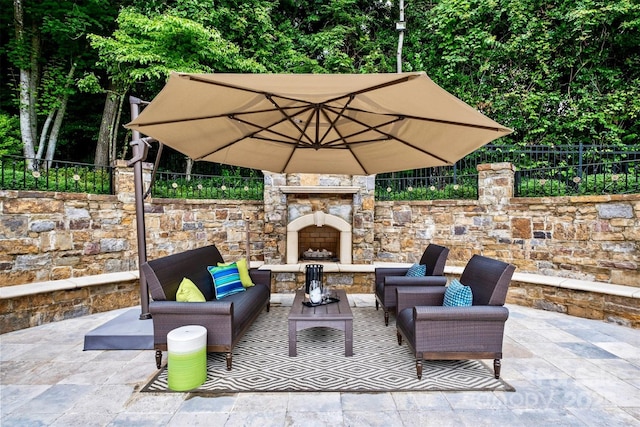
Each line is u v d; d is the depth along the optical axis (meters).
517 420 2.33
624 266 4.52
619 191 4.99
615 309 4.31
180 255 3.91
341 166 4.11
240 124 2.98
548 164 7.57
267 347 3.67
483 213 5.88
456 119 2.37
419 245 6.48
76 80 8.70
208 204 6.34
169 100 2.19
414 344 2.94
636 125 7.64
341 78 1.88
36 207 4.52
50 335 3.94
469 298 3.06
